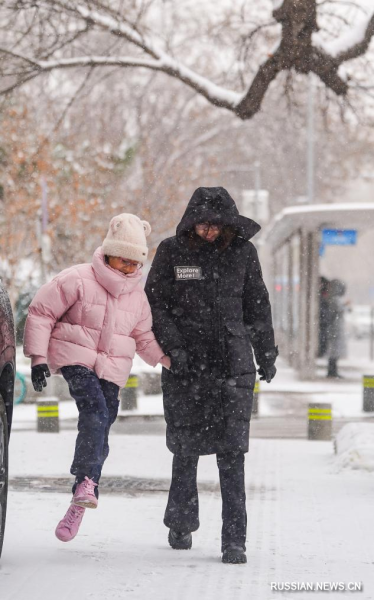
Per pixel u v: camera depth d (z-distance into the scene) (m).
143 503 19.12
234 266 13.87
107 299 13.64
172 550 14.27
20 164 55.38
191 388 13.81
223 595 11.52
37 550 13.95
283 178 112.56
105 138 67.69
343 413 43.25
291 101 36.34
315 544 14.91
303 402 48.09
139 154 74.38
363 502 19.30
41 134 55.91
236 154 108.94
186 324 13.87
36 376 13.43
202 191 13.71
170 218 72.75
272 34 34.84
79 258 61.84
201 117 96.00
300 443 30.88
